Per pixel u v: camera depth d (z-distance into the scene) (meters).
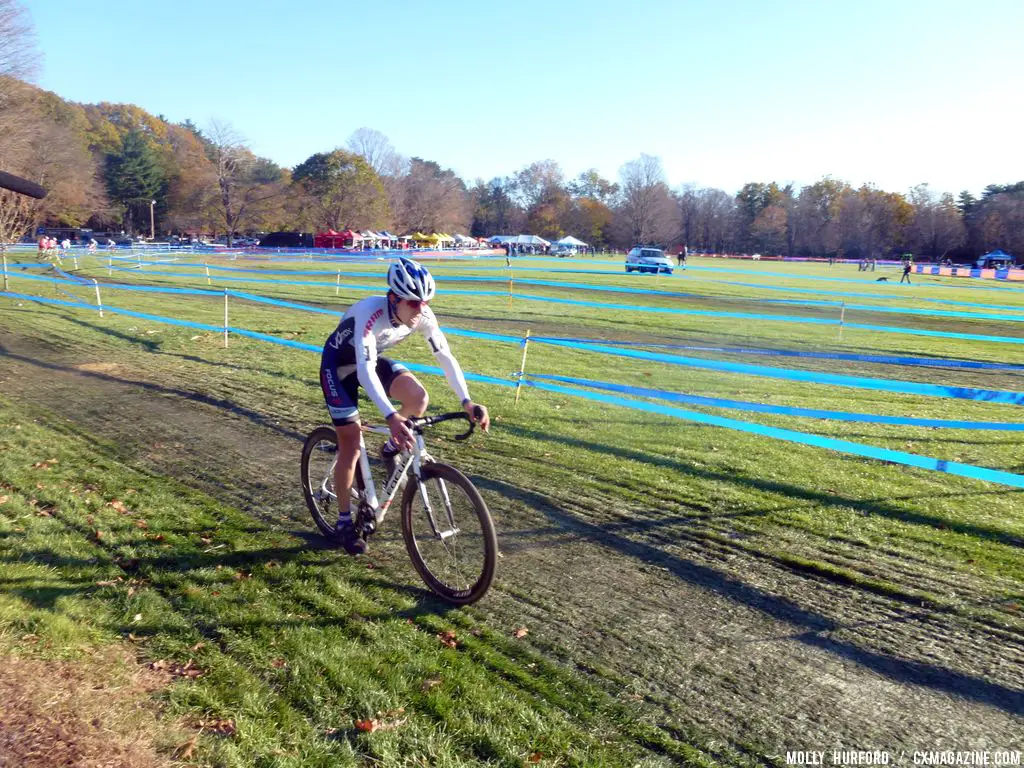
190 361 10.09
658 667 3.14
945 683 3.10
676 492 5.32
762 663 3.21
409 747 2.54
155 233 89.25
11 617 3.16
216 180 80.75
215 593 3.59
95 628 3.17
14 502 4.69
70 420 6.90
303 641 3.18
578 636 3.37
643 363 11.30
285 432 6.66
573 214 108.88
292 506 4.84
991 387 10.59
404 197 92.19
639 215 103.69
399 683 2.90
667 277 37.78
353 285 24.42
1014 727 2.83
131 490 5.01
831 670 3.18
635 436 6.78
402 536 4.43
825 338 15.43
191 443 6.22
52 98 78.75
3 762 2.28
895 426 7.64
